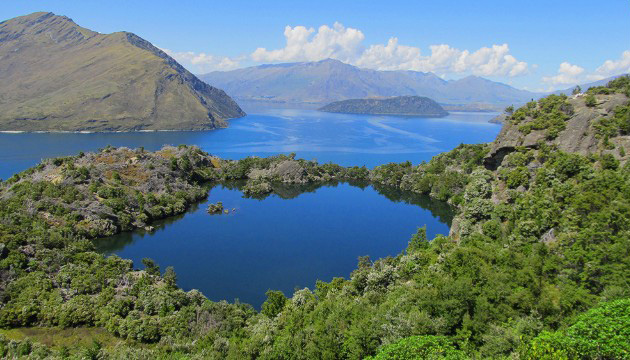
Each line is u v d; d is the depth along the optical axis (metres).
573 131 142.00
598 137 134.88
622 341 46.19
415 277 87.81
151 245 169.12
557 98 163.25
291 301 97.62
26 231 128.75
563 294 61.62
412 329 59.72
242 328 88.62
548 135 147.12
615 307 51.56
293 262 154.38
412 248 125.19
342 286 102.06
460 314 60.38
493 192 144.38
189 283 136.12
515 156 148.12
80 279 108.12
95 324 93.62
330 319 70.12
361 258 132.25
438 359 50.50
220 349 74.38
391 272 95.00
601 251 67.81
